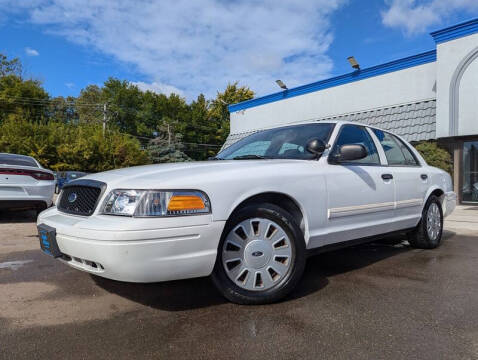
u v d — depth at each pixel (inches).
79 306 101.6
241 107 717.3
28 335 84.0
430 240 174.6
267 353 75.5
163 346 78.7
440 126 417.4
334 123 138.6
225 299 106.3
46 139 1073.5
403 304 102.6
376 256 162.2
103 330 86.4
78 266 96.1
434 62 448.8
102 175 106.2
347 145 122.0
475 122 391.9
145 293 111.7
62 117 1978.3
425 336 83.0
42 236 107.3
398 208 149.7
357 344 79.3
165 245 88.2
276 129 154.0
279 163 114.3
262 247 103.0
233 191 97.9
